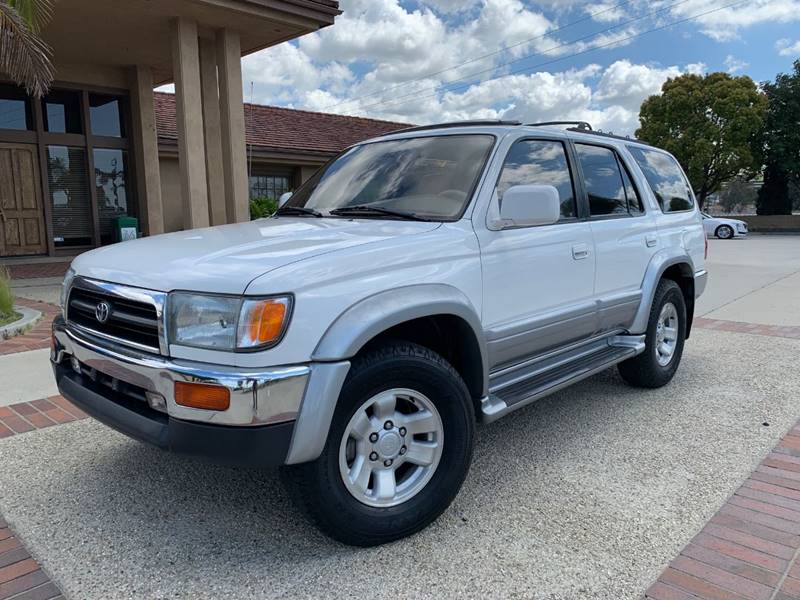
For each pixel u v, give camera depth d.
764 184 36.53
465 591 2.47
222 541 2.83
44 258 12.88
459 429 2.96
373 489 2.81
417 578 2.56
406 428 2.84
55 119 13.09
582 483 3.39
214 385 2.35
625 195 4.64
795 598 2.38
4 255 12.58
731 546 2.74
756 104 33.25
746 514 3.02
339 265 2.62
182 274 2.56
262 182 18.36
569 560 2.67
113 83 13.55
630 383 5.09
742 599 2.38
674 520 2.98
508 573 2.59
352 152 4.27
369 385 2.67
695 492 3.27
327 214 3.66
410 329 3.19
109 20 10.41
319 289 2.53
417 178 3.58
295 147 18.14
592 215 4.19
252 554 2.73
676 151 34.16
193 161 10.61
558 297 3.77
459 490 3.17
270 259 2.60
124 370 2.65
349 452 2.74
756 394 4.92
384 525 2.75
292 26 10.88
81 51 12.20
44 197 12.94
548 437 4.06
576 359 4.13
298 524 2.97
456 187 3.40
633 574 2.56
